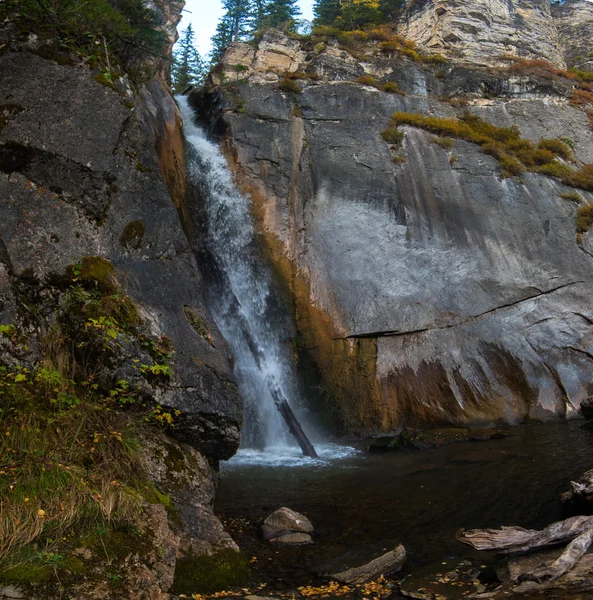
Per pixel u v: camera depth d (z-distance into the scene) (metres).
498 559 6.04
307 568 5.94
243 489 9.14
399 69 23.52
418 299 16.02
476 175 18.91
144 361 6.91
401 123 20.08
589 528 5.79
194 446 7.23
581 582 5.14
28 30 8.62
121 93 8.98
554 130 22.61
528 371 15.48
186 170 16.52
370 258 16.56
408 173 18.47
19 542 4.33
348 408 14.53
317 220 17.19
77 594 4.14
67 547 4.47
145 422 6.64
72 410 5.84
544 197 18.88
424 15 29.23
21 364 5.95
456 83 23.55
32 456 5.04
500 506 7.80
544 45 30.23
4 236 6.92
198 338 7.95
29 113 7.95
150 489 5.77
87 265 7.30
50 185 7.76
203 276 15.23
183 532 5.68
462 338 15.66
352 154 18.70
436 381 14.91
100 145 8.34
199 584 5.28
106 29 10.59
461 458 10.91
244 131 18.91
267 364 15.22
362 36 25.61
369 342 15.33
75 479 5.02
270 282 16.25
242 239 16.84
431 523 7.28
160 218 8.65
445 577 5.56
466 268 16.81
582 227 18.36
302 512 7.87
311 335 15.40
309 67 22.62
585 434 12.42
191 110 21.86
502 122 22.42
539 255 17.45
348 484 9.37
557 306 16.67
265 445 13.45
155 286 8.02
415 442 12.42
